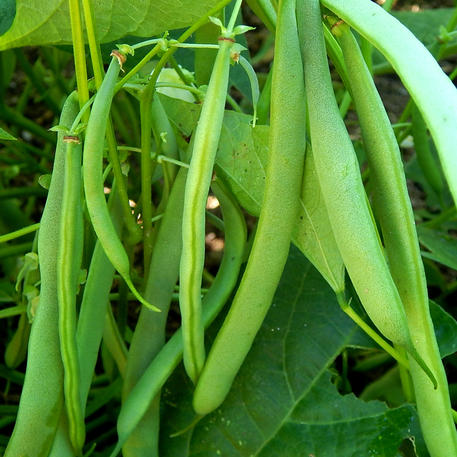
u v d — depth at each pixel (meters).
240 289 0.29
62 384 0.28
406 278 0.27
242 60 0.28
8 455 0.28
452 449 0.28
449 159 0.23
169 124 0.33
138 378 0.33
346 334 0.37
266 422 0.34
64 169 0.28
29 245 0.48
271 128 0.27
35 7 0.30
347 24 0.26
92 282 0.31
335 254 0.28
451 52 0.58
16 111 0.65
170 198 0.33
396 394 0.43
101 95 0.26
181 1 0.29
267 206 0.27
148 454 0.32
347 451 0.33
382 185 0.26
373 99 0.26
